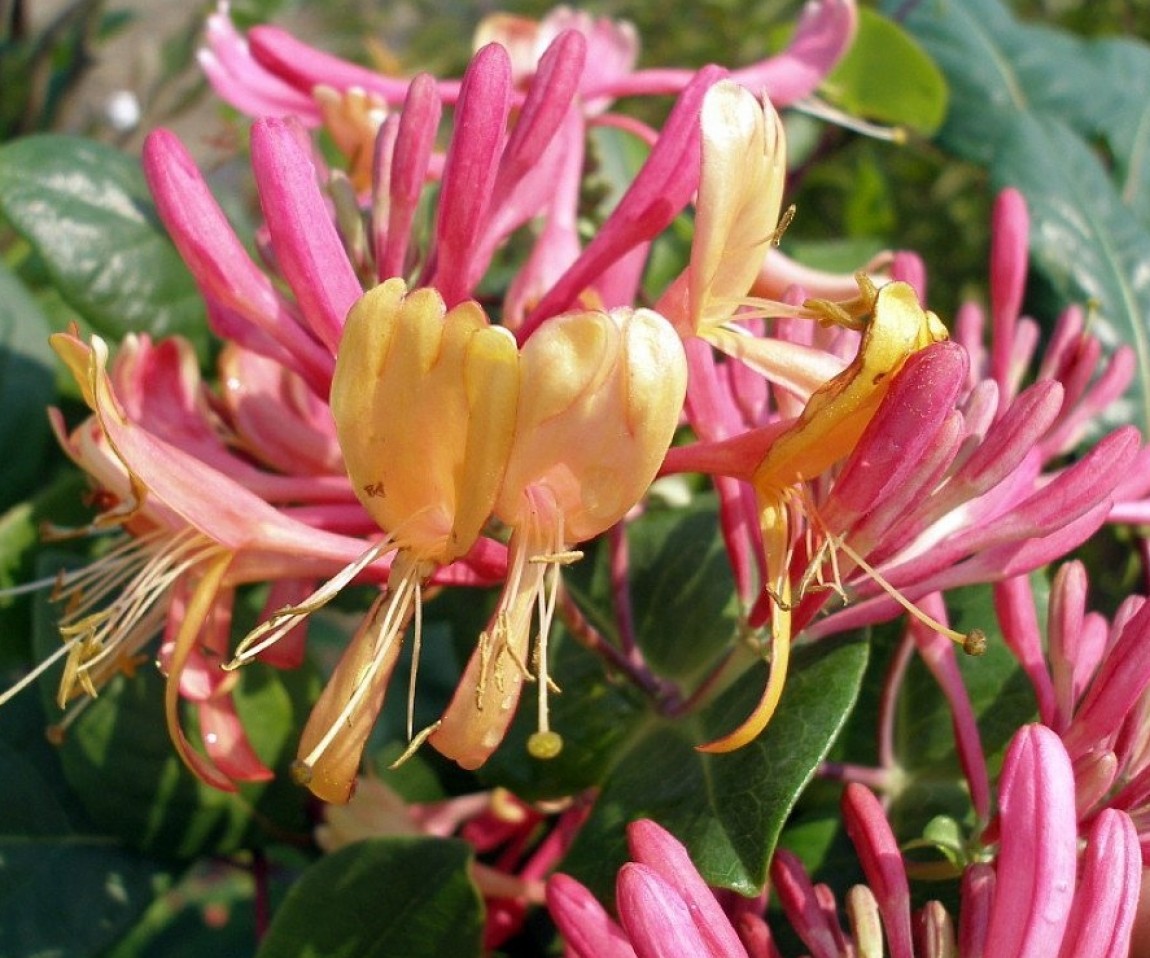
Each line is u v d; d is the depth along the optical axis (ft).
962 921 0.45
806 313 0.48
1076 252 0.75
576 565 0.61
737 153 0.45
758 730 0.44
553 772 0.56
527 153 0.51
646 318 0.41
